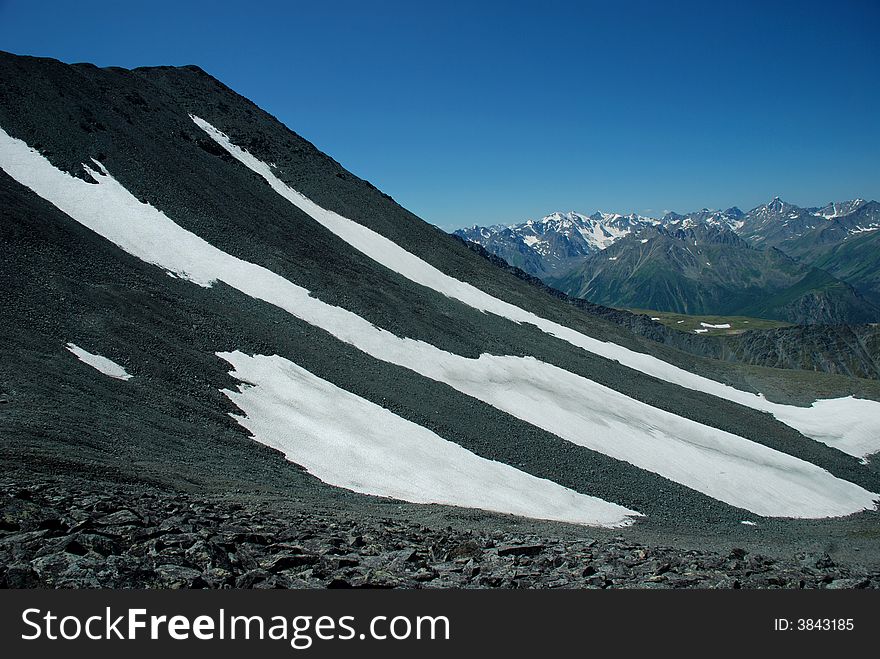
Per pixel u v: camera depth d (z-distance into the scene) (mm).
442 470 36562
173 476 22000
